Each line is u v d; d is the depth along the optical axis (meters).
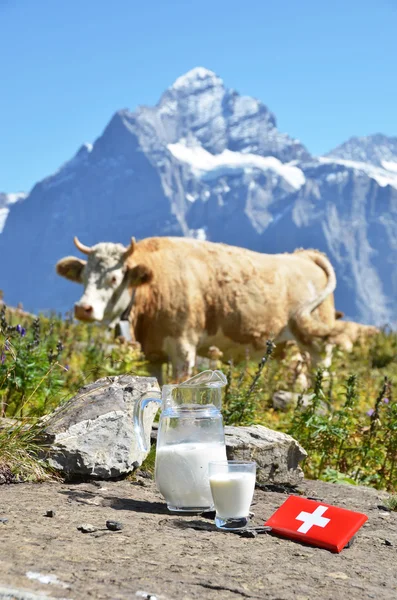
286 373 10.88
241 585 3.00
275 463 5.05
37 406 6.11
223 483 3.78
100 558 3.13
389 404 7.16
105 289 10.48
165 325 10.68
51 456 4.62
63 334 10.73
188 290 10.73
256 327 11.17
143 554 3.26
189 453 4.04
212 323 10.99
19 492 4.23
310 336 11.45
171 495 4.06
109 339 10.81
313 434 6.36
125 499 4.30
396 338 17.20
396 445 6.42
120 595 2.72
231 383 7.37
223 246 11.42
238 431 5.23
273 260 11.61
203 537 3.65
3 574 2.79
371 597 3.05
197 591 2.87
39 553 3.10
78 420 4.73
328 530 3.77
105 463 4.68
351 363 13.91
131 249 10.54
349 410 6.62
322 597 2.98
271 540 3.76
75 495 4.27
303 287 11.64
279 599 2.90
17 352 6.07
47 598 2.59
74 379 8.15
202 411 4.11
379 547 3.87
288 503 3.98
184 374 10.45
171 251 10.96
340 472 6.43
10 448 4.61
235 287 11.02
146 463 5.11
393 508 4.82
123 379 5.12
